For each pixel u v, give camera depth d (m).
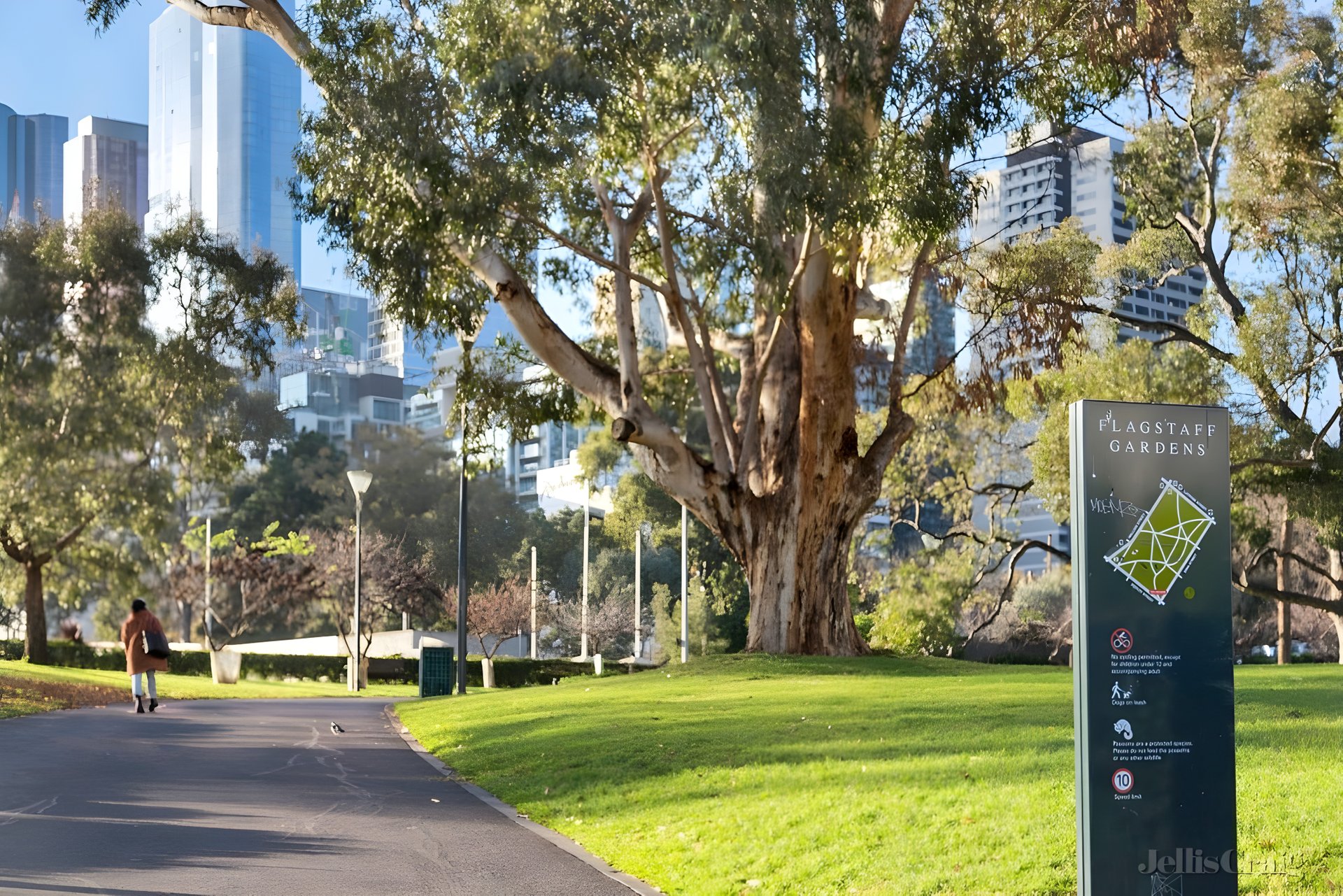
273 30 26.80
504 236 27.02
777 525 31.39
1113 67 28.77
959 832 9.16
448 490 103.94
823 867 8.60
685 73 23.06
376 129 23.25
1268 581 60.81
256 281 51.09
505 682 59.31
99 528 53.16
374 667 60.97
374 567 59.66
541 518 104.88
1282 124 37.50
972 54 25.12
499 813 11.84
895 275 35.28
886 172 24.53
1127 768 6.98
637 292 34.56
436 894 8.30
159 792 12.70
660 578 86.88
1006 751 12.80
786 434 31.83
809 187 22.27
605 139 23.36
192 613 86.69
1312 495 42.62
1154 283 47.34
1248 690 19.38
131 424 50.50
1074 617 7.10
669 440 30.16
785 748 14.14
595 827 10.87
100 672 42.62
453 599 68.69
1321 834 8.95
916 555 50.50
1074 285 35.34
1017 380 43.34
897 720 16.11
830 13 22.66
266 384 149.75
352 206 25.83
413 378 172.88
